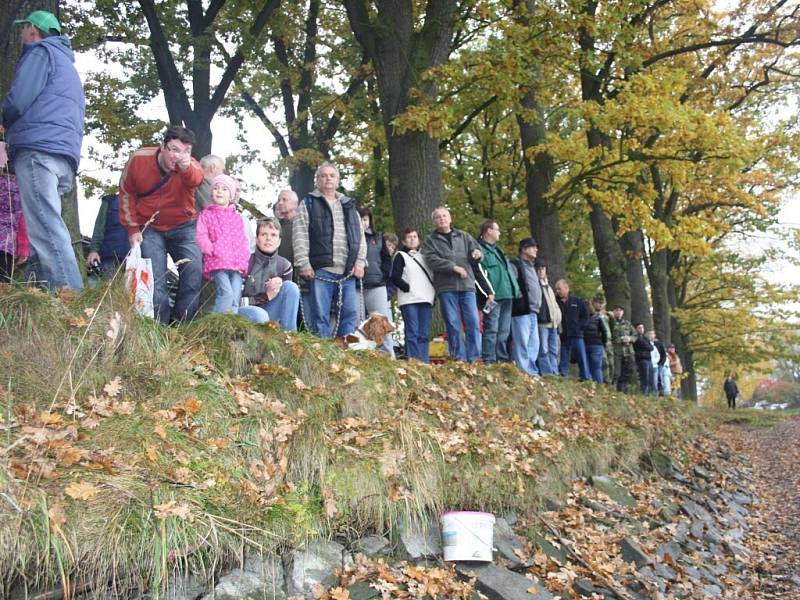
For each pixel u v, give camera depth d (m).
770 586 8.12
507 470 6.45
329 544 4.73
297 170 18.89
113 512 3.87
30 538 3.57
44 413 4.09
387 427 5.71
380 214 19.06
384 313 8.91
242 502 4.42
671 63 20.02
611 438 9.64
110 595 3.76
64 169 5.41
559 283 12.75
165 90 13.15
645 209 15.59
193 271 6.29
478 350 9.15
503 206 23.52
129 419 4.46
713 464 13.26
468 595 4.97
